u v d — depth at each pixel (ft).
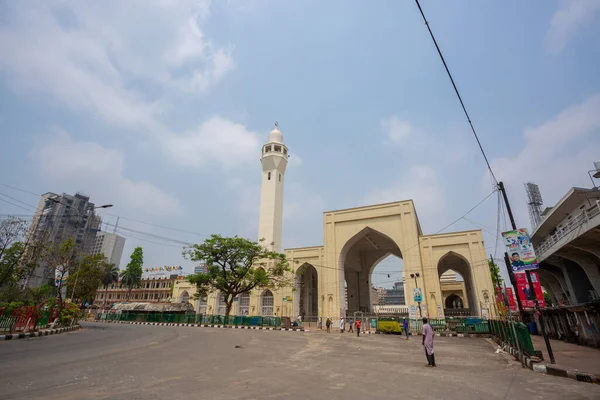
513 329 36.60
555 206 70.54
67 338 49.32
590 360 32.63
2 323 49.85
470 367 30.27
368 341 57.88
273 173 143.43
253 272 102.22
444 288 165.48
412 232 105.70
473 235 103.50
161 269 220.43
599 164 59.16
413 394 19.36
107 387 18.99
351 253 135.33
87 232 116.67
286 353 38.11
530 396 19.43
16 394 16.99
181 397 17.33
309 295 138.41
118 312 133.18
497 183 38.37
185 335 57.67
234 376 23.27
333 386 21.09
